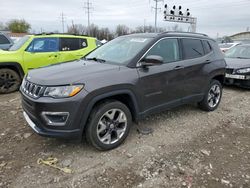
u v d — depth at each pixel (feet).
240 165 10.46
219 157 11.07
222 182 9.30
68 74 10.48
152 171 9.86
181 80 14.12
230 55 28.35
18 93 21.66
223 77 17.85
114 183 9.07
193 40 15.60
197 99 15.81
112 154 11.05
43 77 10.49
